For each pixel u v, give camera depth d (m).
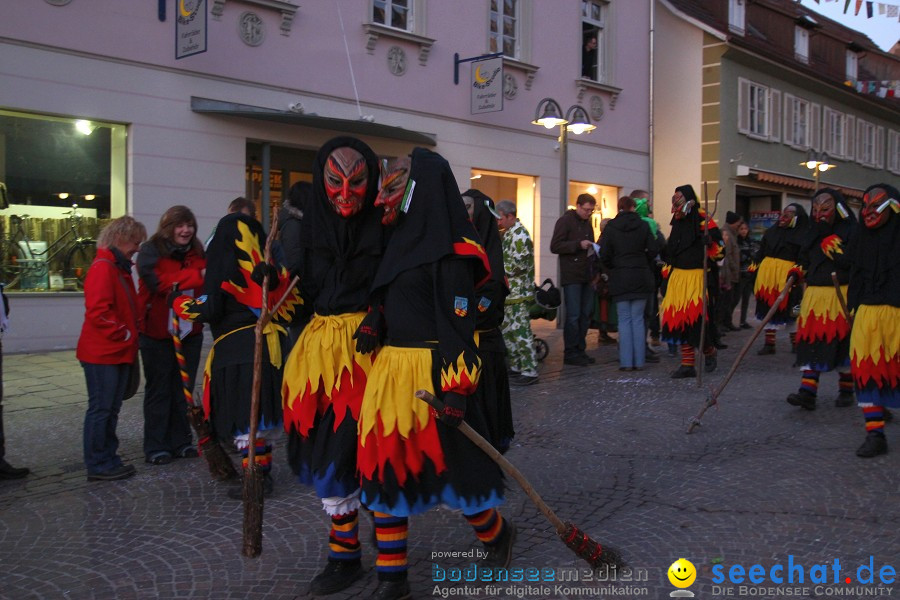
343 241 3.52
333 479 3.49
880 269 5.52
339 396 3.52
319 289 3.70
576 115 12.09
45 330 9.92
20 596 3.55
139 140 10.32
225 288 4.53
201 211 10.94
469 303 3.22
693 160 20.94
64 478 5.29
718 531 4.24
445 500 3.28
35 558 3.98
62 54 9.67
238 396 4.62
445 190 3.29
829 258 6.65
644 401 7.57
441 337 3.17
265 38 11.41
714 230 8.66
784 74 22.80
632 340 9.31
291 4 11.55
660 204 21.52
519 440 6.19
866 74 28.70
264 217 11.72
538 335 12.59
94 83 9.92
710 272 8.78
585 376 8.98
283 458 5.76
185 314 4.62
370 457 3.27
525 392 8.04
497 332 4.30
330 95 12.19
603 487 5.04
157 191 10.52
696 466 5.46
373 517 3.61
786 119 23.34
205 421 4.84
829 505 4.61
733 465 5.46
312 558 3.96
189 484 5.14
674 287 8.81
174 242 5.53
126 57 10.16
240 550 4.05
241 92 11.21
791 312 10.55
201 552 4.04
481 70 13.78
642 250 9.22
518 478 3.40
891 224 5.52
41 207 9.88
